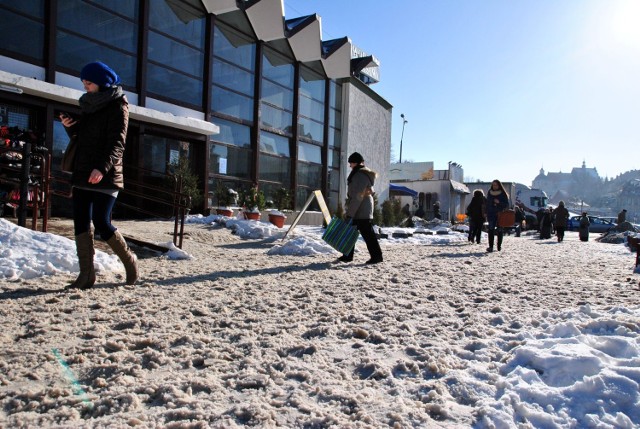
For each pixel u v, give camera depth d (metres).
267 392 2.26
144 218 12.54
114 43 11.50
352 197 7.22
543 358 2.60
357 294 4.67
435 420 2.03
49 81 9.89
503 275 6.50
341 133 21.78
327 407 2.12
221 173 15.05
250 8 15.36
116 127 4.10
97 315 3.44
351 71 22.03
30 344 2.82
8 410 2.02
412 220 23.89
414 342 3.12
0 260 4.71
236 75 15.52
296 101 18.41
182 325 3.34
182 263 6.34
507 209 10.82
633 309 4.06
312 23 17.45
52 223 8.42
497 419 2.00
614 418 2.01
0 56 9.12
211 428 1.88
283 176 18.09
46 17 9.88
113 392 2.18
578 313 3.88
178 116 12.47
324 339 3.17
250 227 10.83
